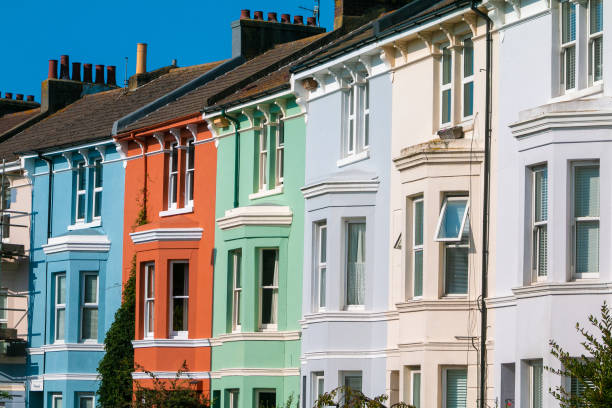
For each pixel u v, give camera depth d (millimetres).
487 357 33594
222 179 46125
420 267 35938
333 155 41094
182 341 46094
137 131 49875
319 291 40406
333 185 39438
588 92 31109
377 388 37938
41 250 54594
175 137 48594
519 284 31766
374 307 38469
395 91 38438
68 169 53750
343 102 40969
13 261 55375
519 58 33312
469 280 34375
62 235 53375
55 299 53219
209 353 45406
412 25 36719
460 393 34688
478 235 34375
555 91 32125
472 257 34375
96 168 53219
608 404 23750
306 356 40188
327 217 39562
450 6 35062
